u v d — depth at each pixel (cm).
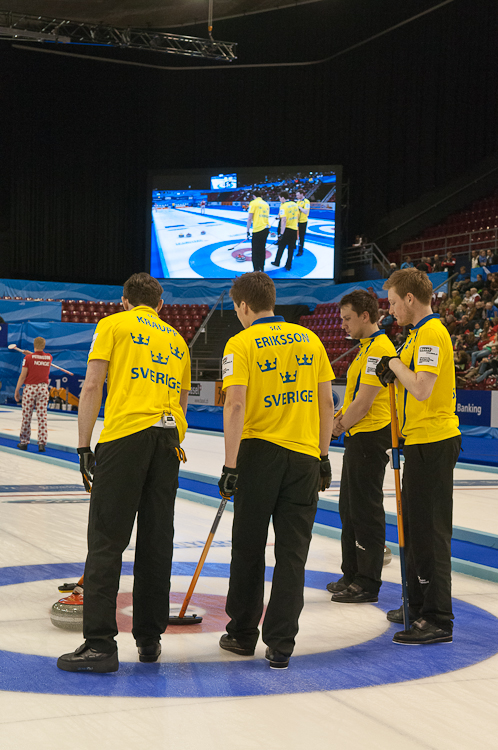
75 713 225
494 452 1103
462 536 536
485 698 247
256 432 288
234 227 2150
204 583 396
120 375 278
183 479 809
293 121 2231
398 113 2089
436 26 1998
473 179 1962
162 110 2330
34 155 2261
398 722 226
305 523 287
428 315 327
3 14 1958
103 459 272
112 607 267
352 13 2120
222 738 211
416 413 322
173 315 2195
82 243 2325
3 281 2128
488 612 358
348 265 2144
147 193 2211
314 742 210
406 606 314
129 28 1891
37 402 1006
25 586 375
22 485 713
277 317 302
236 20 2241
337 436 388
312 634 321
